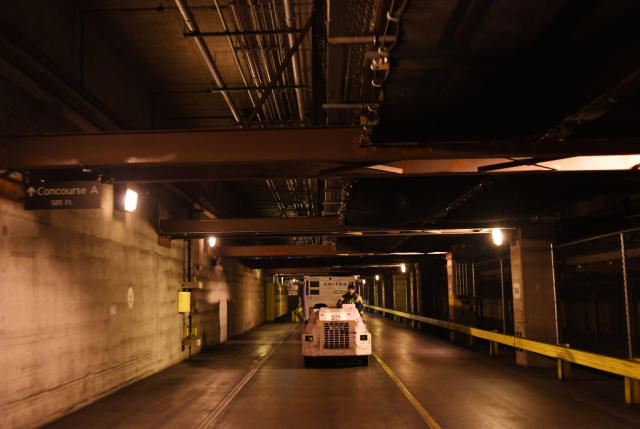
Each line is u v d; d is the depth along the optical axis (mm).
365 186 12164
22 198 8484
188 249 19453
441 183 11984
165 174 9289
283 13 11078
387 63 5684
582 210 16719
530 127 7414
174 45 12656
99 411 10117
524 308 15758
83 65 10836
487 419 9141
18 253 8312
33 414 8617
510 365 16219
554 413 9594
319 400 11000
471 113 7285
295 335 29828
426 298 35531
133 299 13484
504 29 5227
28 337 8531
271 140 7965
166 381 13695
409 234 16906
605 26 5309
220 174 9250
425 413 9633
